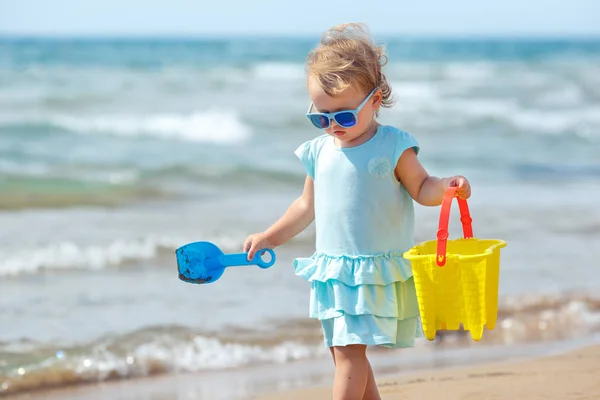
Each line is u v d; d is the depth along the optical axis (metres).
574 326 5.34
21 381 4.24
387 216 3.10
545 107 23.42
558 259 6.98
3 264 6.72
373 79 3.10
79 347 4.75
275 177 11.59
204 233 7.92
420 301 2.86
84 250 7.20
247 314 5.43
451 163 13.70
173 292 5.96
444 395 3.91
